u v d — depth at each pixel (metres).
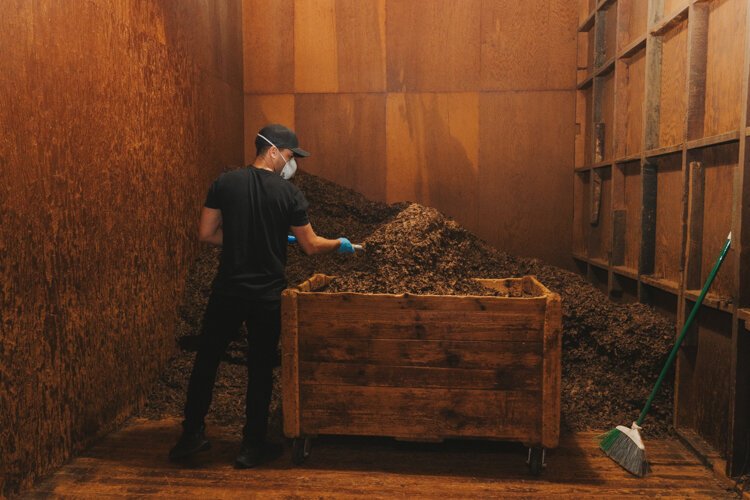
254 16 5.28
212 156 4.49
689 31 2.84
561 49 5.10
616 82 4.05
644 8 3.71
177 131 3.81
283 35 5.28
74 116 2.68
